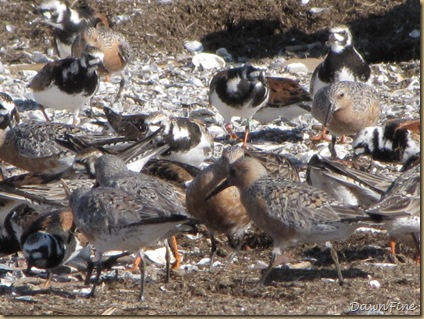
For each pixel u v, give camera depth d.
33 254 11.57
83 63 18.55
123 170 11.30
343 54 19.25
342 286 11.26
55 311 10.24
